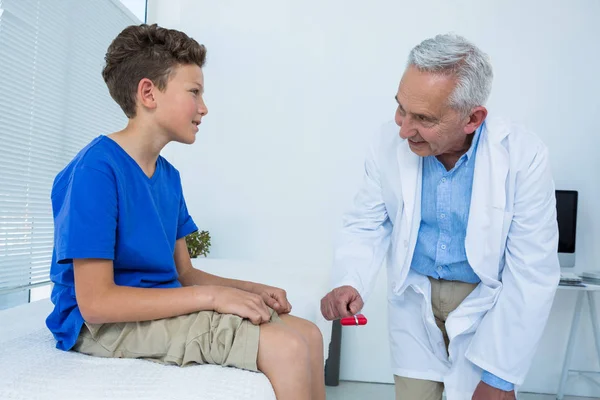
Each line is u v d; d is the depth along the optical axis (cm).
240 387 75
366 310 270
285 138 280
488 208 105
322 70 277
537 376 260
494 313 108
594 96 260
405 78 96
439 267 115
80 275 84
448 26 269
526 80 263
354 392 250
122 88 97
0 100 179
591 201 260
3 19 177
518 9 264
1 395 71
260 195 281
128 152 97
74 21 221
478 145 106
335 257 124
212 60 285
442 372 117
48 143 209
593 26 261
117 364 84
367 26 275
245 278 184
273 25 281
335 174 276
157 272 100
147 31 98
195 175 285
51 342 98
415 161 112
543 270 105
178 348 84
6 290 188
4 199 183
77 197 85
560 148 261
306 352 83
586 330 259
